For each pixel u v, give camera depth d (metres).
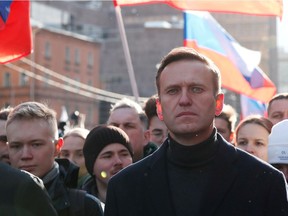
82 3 85.00
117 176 3.70
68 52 67.44
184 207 3.50
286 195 3.57
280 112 6.71
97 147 5.43
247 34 67.06
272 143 4.84
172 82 3.53
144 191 3.60
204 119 3.51
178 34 74.56
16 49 6.67
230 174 3.52
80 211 4.29
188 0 7.33
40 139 4.34
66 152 6.52
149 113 6.60
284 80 75.44
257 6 7.29
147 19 80.44
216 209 3.48
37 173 4.33
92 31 80.06
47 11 74.88
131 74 7.84
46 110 4.42
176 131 3.51
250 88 9.44
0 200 3.28
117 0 7.37
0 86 64.75
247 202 3.49
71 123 11.91
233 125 6.49
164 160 3.62
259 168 3.55
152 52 74.81
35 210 3.32
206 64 3.58
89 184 5.58
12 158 4.38
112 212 3.66
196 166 3.54
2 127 5.26
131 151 5.54
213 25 9.27
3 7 6.58
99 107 70.75
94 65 71.31
